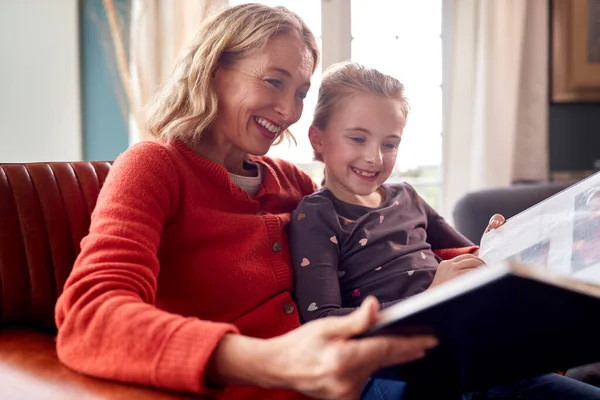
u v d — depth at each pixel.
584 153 2.70
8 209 0.97
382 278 1.05
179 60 1.01
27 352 0.75
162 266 0.91
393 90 1.11
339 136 1.11
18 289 0.96
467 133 2.46
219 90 0.97
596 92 2.62
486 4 2.36
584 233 0.83
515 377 0.73
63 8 1.98
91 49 2.05
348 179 1.12
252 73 0.94
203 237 0.92
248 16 0.96
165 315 0.64
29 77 1.96
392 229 1.12
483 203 1.70
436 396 0.68
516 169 2.51
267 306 0.95
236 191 0.98
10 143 1.96
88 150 2.07
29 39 1.95
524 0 2.39
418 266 1.08
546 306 0.49
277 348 0.58
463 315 0.50
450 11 2.49
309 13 2.35
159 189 0.85
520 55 2.40
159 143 0.93
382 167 1.11
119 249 0.72
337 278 1.02
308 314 0.97
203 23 1.00
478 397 0.89
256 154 1.00
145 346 0.61
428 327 0.52
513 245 0.97
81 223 1.05
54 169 1.06
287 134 1.21
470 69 2.43
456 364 0.65
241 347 0.60
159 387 0.61
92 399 0.59
